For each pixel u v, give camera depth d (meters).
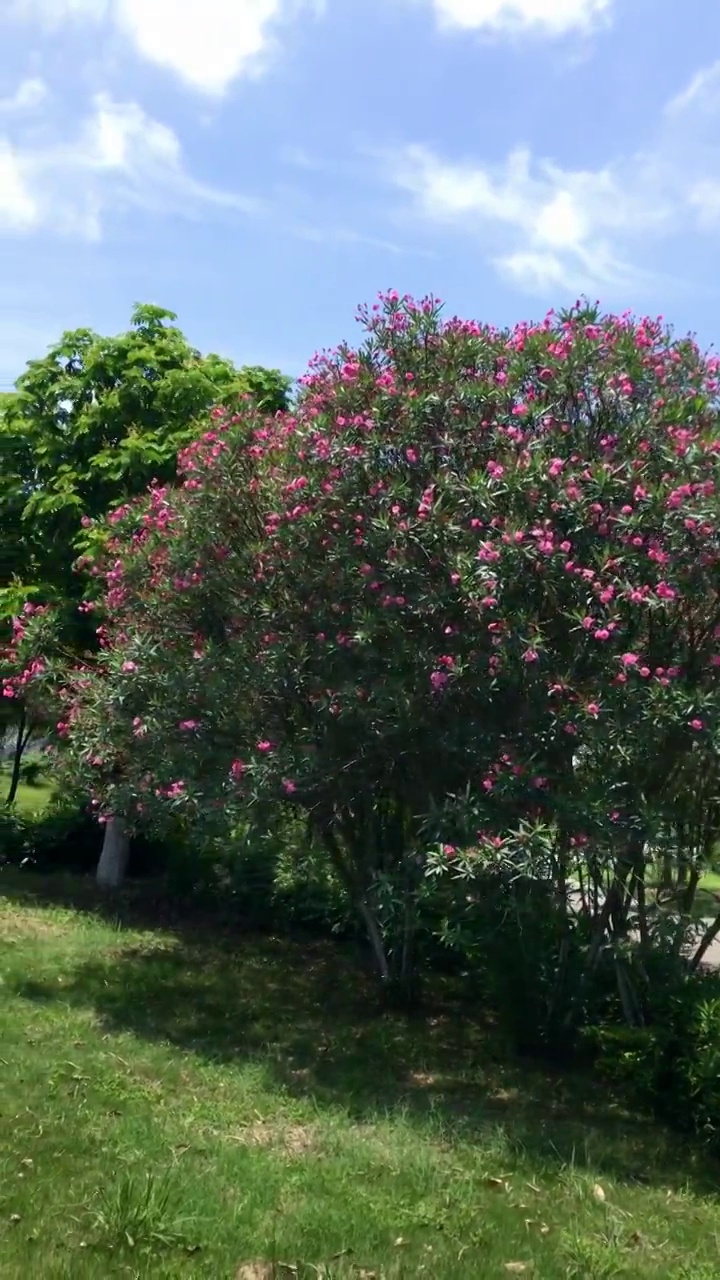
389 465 6.92
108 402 12.89
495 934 7.05
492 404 6.95
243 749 7.29
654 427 6.56
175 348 13.75
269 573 7.16
